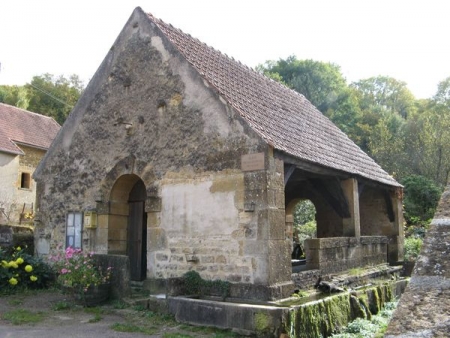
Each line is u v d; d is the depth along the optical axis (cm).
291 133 1047
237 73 1220
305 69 3875
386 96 4981
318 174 1152
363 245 1200
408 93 4981
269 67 4138
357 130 3494
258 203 855
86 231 1150
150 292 990
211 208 927
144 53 1108
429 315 154
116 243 1148
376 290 995
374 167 1434
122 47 1160
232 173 905
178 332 738
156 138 1048
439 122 2767
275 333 684
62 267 994
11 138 2531
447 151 2542
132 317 838
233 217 891
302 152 959
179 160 996
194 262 938
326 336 768
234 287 859
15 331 732
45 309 909
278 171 884
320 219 1473
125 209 1177
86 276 926
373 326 805
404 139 2980
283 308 698
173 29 1184
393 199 1462
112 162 1132
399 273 1352
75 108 1239
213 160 938
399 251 1439
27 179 2627
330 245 1021
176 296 876
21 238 1303
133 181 1159
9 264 1088
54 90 4541
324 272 988
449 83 4138
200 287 905
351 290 929
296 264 1292
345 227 1180
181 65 1027
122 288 938
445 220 189
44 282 1145
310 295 873
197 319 783
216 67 1133
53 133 2930
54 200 1248
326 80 3806
